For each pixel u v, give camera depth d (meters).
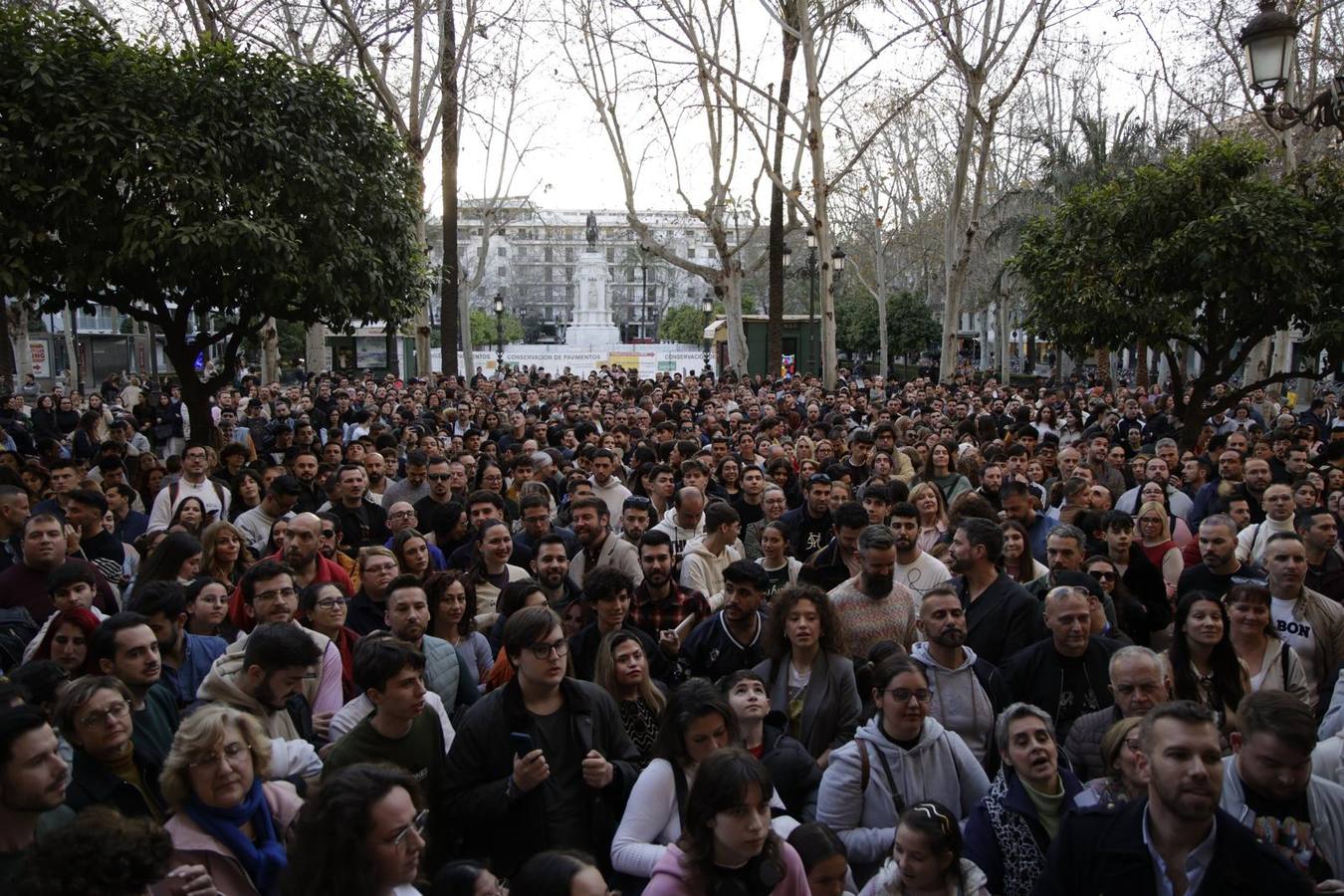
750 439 12.83
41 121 10.96
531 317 119.31
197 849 3.60
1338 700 4.79
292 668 4.60
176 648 5.35
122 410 22.81
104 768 4.04
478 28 25.42
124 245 11.03
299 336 54.69
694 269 31.27
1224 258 12.97
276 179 11.79
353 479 9.09
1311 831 3.46
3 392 24.25
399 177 13.96
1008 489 8.06
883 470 10.94
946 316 28.19
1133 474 11.43
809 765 4.65
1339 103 8.57
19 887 2.77
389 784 3.04
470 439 13.05
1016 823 3.96
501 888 4.05
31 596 6.35
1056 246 15.30
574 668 5.74
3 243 10.83
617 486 10.29
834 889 3.60
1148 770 3.16
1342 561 6.88
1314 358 15.15
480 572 7.11
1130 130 35.59
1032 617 5.91
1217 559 6.47
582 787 4.39
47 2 17.30
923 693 4.35
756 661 5.80
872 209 52.03
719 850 3.37
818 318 47.91
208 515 8.62
